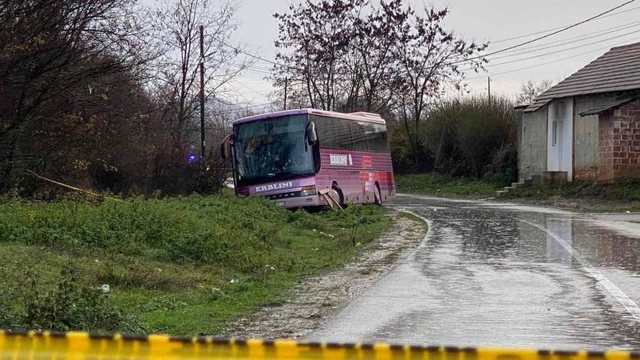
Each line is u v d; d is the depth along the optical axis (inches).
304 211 874.8
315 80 2251.5
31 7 719.7
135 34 825.5
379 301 390.0
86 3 761.0
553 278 459.5
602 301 383.6
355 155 1169.4
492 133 1840.6
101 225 535.2
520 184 1577.3
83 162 871.1
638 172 1306.6
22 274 375.6
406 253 602.2
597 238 695.7
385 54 2219.5
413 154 2201.0
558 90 1523.1
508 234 744.3
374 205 1203.2
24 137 819.4
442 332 314.2
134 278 425.7
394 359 144.4
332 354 146.5
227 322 344.8
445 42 2204.7
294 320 347.6
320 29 2233.0
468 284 440.8
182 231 569.9
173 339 150.0
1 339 152.1
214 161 1166.3
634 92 1352.1
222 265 526.0
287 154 1008.9
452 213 1074.1
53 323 284.7
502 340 298.8
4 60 716.0
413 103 2246.6
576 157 1469.0
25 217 534.6
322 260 580.1
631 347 287.4
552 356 141.4
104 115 910.4
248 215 793.6
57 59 773.3
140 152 1043.9
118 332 294.5
